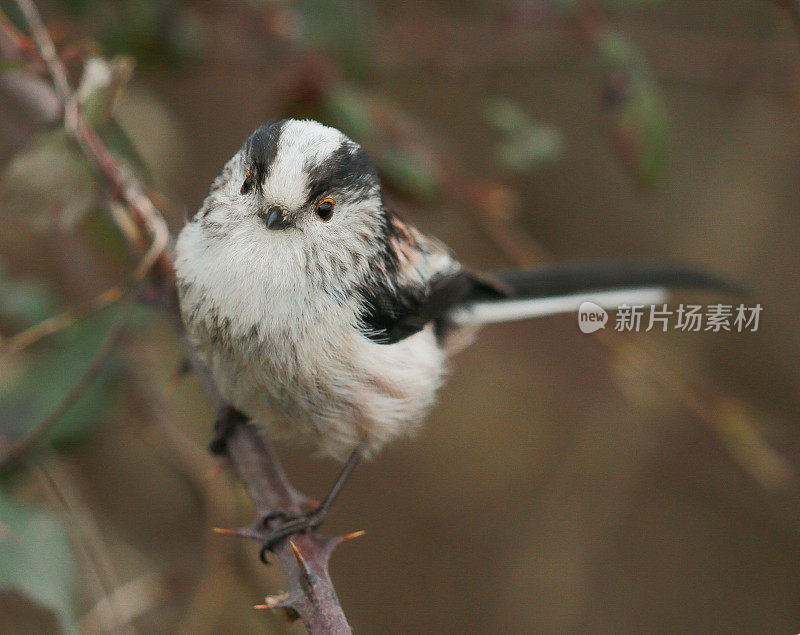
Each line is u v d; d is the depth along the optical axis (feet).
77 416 27.14
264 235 21.09
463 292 26.89
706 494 46.34
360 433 22.79
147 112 31.99
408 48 35.40
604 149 48.70
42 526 21.91
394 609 44.21
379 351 22.24
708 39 38.47
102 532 30.94
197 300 21.39
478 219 35.78
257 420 22.77
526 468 46.68
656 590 45.47
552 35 32.50
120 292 22.50
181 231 22.93
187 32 30.42
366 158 22.50
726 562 46.44
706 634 44.47
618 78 28.68
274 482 21.71
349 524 46.01
